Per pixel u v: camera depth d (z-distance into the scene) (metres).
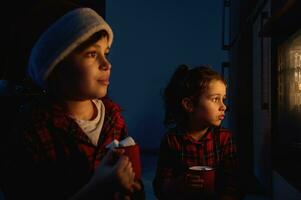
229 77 6.39
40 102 1.11
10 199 1.00
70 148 1.06
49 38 1.02
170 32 8.46
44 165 1.02
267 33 3.35
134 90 8.53
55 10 1.95
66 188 1.04
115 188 0.94
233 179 1.99
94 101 1.20
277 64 3.49
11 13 2.02
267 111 3.99
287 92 3.17
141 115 8.53
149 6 8.46
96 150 1.09
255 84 4.81
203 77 2.03
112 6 8.46
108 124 1.16
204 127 2.05
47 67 1.01
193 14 8.41
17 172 0.99
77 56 1.02
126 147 1.03
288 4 2.38
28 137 1.02
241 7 5.20
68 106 1.12
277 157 3.49
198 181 1.54
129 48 8.49
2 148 1.04
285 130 3.24
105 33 1.07
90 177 1.06
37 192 1.00
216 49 8.36
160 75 8.48
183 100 2.09
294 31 2.93
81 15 1.03
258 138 4.57
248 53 5.09
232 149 2.05
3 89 1.70
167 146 2.04
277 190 3.52
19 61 1.87
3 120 1.63
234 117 5.66
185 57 8.44
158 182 1.96
